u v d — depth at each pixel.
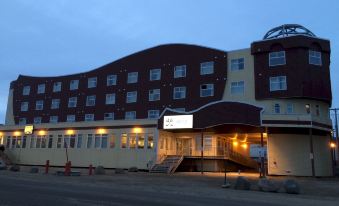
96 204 12.52
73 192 16.36
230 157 46.56
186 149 46.69
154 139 43.28
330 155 43.38
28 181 22.33
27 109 70.62
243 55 47.88
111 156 46.31
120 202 13.37
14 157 56.88
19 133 57.31
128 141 45.41
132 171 41.16
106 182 24.59
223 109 37.94
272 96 43.97
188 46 52.88
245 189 22.83
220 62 49.38
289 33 45.84
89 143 48.88
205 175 36.09
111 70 60.41
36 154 54.28
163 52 55.06
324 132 43.06
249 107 36.72
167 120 41.84
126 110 56.56
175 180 28.91
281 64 44.28
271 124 35.88
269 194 20.45
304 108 43.03
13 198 13.30
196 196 17.39
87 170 42.28
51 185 20.02
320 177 38.31
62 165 50.69
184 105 50.84
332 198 19.59
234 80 47.75
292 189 21.45
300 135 41.00
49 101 67.69
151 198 15.26
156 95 54.03
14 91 74.06
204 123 39.06
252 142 52.81
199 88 50.22
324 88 43.09
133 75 57.44
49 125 53.97
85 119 61.44
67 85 66.00
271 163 40.34
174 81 52.69
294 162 40.28
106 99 59.59
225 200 15.97
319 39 44.22
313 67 43.22
